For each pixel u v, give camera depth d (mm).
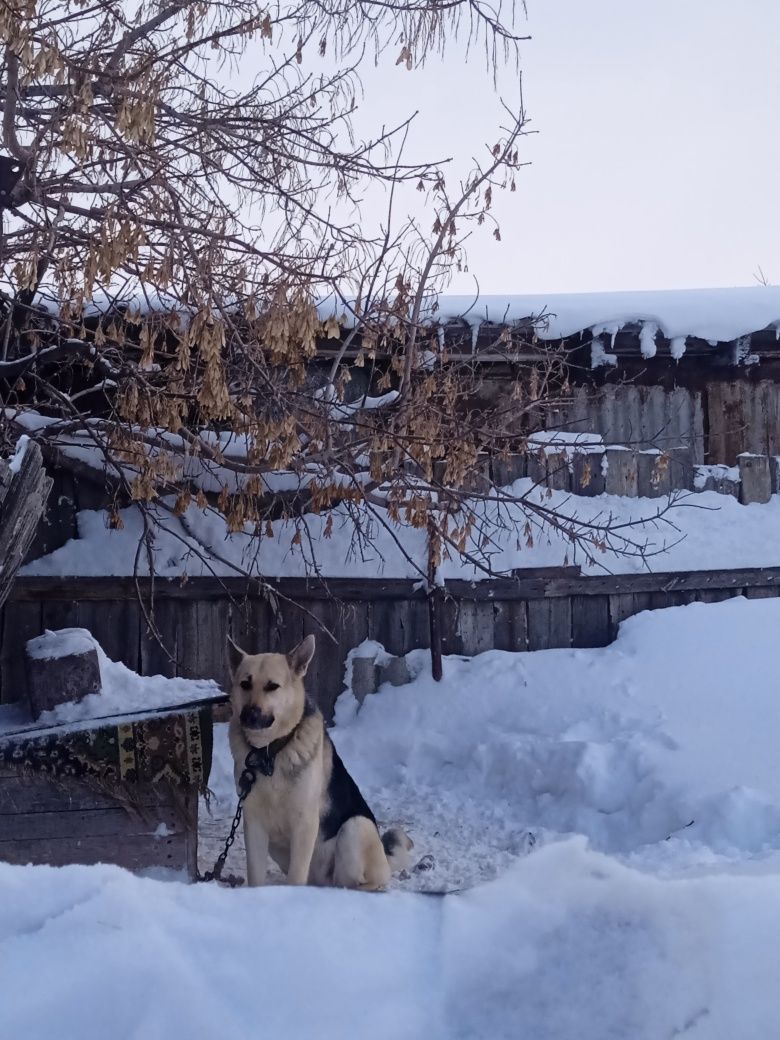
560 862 1674
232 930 1509
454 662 8242
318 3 5625
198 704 4660
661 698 7484
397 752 7676
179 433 6195
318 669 8211
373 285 5879
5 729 4957
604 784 6473
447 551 6551
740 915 1557
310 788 4691
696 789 6059
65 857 4383
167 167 5152
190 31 5445
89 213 5156
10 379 7703
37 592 7805
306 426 5961
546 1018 1420
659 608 8617
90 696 5246
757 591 8766
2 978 1384
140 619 8023
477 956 1514
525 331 8242
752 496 9117
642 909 1557
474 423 6574
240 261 5281
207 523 8109
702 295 8953
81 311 5574
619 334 8648
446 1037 1407
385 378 6371
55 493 8047
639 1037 1393
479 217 6027
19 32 4387
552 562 8391
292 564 8172
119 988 1395
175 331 5152
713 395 9211
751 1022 1425
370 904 1591
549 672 8000
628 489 8852
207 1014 1372
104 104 5332
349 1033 1385
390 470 6066
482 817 6605
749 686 7523
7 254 5520
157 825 4480
